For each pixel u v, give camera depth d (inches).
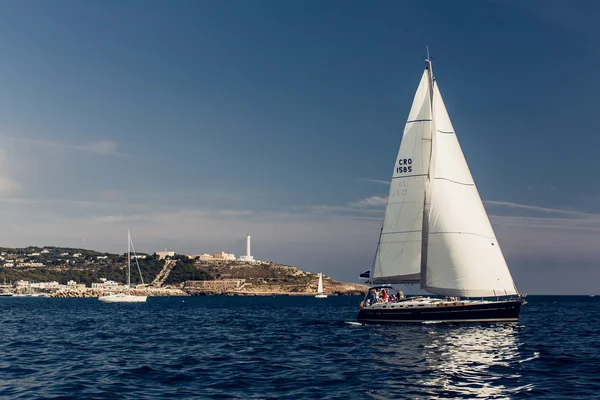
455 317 1742.1
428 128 1808.6
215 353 1323.8
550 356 1200.8
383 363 1125.7
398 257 1818.4
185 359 1219.9
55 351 1380.4
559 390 864.3
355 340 1521.9
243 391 872.9
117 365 1135.0
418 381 940.0
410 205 1813.5
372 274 1866.4
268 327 2132.1
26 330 2048.5
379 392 857.5
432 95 1815.9
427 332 1594.5
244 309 4313.5
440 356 1197.7
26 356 1285.7
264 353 1312.7
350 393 852.0
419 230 1803.6
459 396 828.0
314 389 883.4
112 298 6471.5
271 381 952.9
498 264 1724.9
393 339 1478.8
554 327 2037.4
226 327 2169.0
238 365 1128.2
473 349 1294.3
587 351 1285.7
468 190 1742.1
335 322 2331.4
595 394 834.8
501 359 1159.6
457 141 1768.0
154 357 1257.4
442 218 1723.7
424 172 1803.6
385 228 1836.9
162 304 5876.0
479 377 970.1
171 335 1815.9
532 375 987.3
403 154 1828.2
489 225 1742.1
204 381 956.0
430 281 1731.1
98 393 860.0
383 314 1811.0
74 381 957.2
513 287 1738.4
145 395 845.8
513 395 832.3
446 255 1713.8
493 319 1745.8
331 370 1056.2
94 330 2043.6
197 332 1929.1
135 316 3134.8
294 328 2050.9
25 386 916.6
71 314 3417.8
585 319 2655.0
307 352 1320.1
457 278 1704.0
